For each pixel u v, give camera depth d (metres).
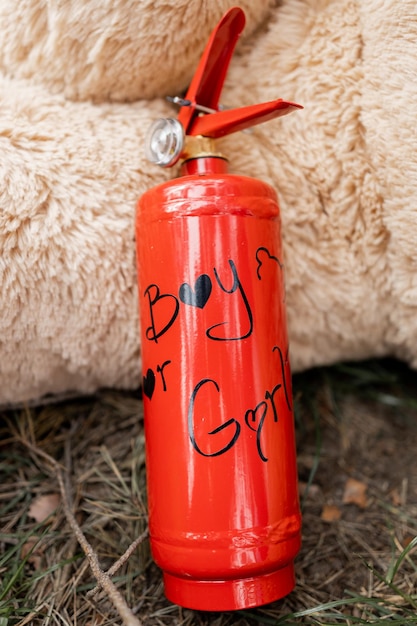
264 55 0.64
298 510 0.57
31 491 0.70
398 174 0.58
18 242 0.57
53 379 0.68
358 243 0.65
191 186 0.53
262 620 0.60
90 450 0.74
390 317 0.68
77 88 0.61
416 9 0.54
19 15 0.58
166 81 0.64
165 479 0.54
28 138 0.58
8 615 0.57
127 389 0.76
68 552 0.65
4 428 0.74
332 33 0.60
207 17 0.59
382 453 0.78
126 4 0.56
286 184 0.65
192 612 0.61
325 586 0.65
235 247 0.53
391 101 0.57
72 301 0.61
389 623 0.56
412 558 0.66
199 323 0.53
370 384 0.84
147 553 0.66
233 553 0.51
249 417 0.53
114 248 0.60
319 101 0.61
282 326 0.57
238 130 0.57
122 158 0.60
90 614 0.60
